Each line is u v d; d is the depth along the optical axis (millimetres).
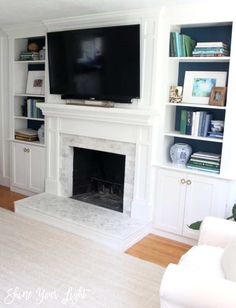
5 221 3660
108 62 3451
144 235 3467
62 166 4133
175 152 3387
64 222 3490
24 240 3238
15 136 4629
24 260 2873
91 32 3490
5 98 4645
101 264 2873
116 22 3428
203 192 3178
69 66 3752
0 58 4566
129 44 3275
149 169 3420
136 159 3477
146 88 3336
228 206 3113
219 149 3385
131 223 3445
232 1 2803
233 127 3008
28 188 4551
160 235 3518
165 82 3285
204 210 3195
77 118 3818
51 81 3963
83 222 3412
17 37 4332
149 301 2404
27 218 3756
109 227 3324
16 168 4648
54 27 3883
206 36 3299
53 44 3822
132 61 3297
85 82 3670
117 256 3027
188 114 3289
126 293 2488
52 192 4234
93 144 3812
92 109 3562
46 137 4180
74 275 2688
